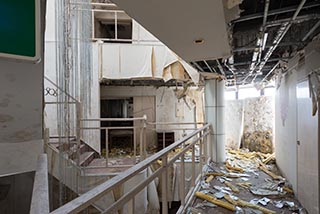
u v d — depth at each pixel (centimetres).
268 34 292
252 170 530
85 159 438
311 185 303
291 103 421
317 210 281
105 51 545
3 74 123
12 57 81
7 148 128
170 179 493
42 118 138
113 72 545
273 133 711
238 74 571
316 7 228
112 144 770
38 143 136
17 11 82
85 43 370
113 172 414
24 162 132
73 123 362
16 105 128
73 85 337
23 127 132
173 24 215
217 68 492
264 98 736
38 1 86
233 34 275
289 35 304
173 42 271
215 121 578
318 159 275
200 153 436
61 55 300
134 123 741
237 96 838
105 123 788
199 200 346
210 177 456
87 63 381
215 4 175
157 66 546
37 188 88
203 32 238
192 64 432
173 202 523
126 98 795
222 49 302
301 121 346
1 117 125
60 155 310
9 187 134
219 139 575
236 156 664
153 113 789
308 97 308
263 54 390
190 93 776
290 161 429
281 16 242
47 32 473
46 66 471
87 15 371
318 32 265
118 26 746
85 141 536
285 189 406
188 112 779
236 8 190
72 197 303
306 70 311
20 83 129
